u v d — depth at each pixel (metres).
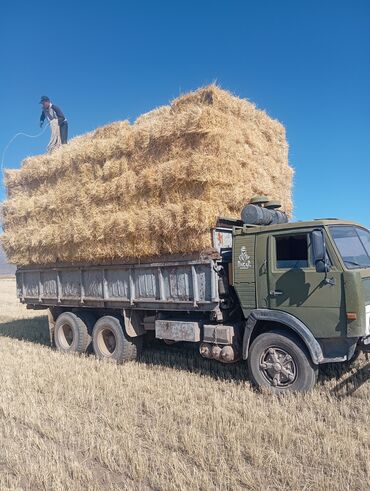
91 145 8.00
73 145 8.86
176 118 6.63
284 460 3.77
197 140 6.43
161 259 6.92
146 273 7.21
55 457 3.86
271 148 8.09
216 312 6.27
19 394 5.71
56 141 11.41
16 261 9.54
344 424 4.43
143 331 7.76
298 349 5.44
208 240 6.22
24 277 10.00
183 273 6.63
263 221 6.34
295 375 5.48
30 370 6.93
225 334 6.13
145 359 7.87
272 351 5.70
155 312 7.58
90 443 4.16
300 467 3.67
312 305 5.41
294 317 5.56
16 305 18.64
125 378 6.42
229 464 3.75
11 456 3.92
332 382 5.79
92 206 7.83
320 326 5.34
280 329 5.78
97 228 7.46
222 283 6.33
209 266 6.26
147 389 5.88
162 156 6.90
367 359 6.66
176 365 7.30
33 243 8.80
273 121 8.34
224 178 6.36
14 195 9.77
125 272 7.57
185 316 7.07
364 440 4.05
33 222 9.16
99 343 8.08
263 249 5.93
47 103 11.46
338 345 5.34
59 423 4.69
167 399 5.32
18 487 3.44
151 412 5.05
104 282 7.92
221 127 6.51
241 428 4.36
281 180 8.32
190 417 4.70
